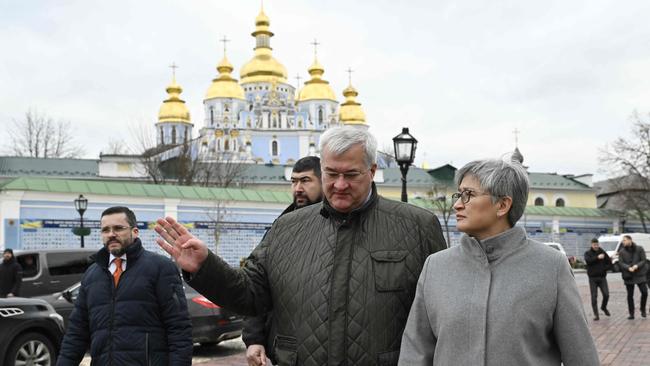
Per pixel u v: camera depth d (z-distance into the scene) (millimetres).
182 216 29078
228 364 9562
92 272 4773
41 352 8047
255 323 3930
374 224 3426
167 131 82062
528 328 2875
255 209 30734
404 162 12414
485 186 3020
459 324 2939
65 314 11336
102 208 27391
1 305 7801
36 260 13875
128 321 4594
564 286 2943
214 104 80188
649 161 48000
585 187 60531
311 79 85250
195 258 3174
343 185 3336
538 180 60000
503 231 3064
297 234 3586
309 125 80625
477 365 2863
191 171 43094
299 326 3342
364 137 3385
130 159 49781
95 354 4613
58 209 26578
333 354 3207
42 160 50469
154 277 4688
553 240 41000
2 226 25469
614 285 24953
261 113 77125
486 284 2951
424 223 3480
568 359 2910
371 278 3293
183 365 4629
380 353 3207
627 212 47562
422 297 3145
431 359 3127
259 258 3658
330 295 3289
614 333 11562
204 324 10188
